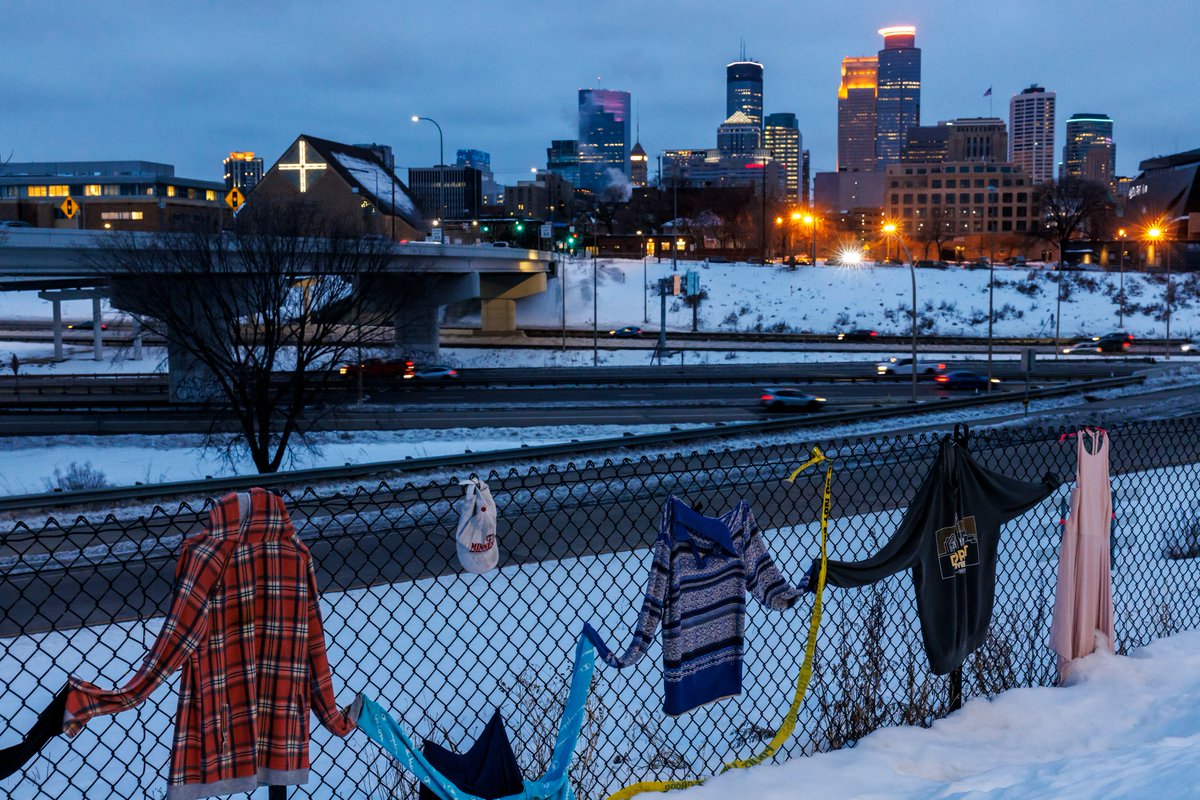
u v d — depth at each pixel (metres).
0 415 40.22
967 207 191.38
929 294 91.06
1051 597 10.12
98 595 12.06
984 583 6.43
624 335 78.38
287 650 4.11
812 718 6.81
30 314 91.56
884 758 5.78
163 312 29.17
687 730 7.02
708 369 60.50
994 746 6.03
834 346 72.88
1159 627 8.81
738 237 151.50
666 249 136.88
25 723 7.90
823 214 178.62
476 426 37.09
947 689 6.76
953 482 6.21
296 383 29.52
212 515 4.00
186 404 41.59
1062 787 4.68
